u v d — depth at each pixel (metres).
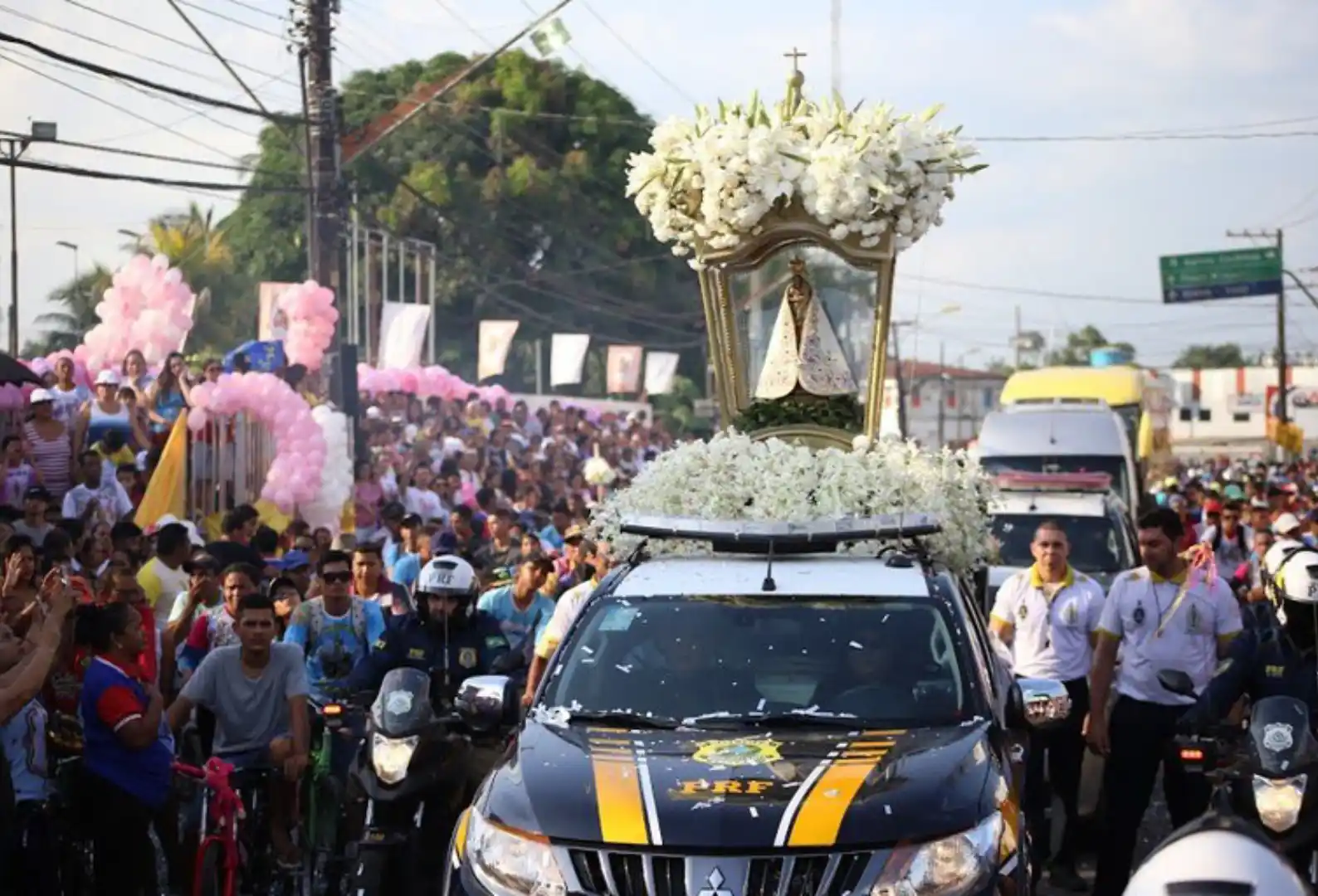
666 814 5.98
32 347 52.38
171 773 8.54
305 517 18.16
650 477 9.41
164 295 18.98
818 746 6.55
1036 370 34.12
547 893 5.96
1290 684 8.35
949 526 9.16
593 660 7.31
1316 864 7.20
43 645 7.58
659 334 54.56
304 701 9.11
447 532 16.05
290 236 51.25
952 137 11.07
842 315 11.39
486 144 52.19
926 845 5.92
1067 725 10.53
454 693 9.40
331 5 22.34
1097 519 17.62
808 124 11.08
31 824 8.22
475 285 50.16
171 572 12.68
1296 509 24.64
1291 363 105.94
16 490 15.25
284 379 20.50
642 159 11.45
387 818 8.20
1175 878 4.82
